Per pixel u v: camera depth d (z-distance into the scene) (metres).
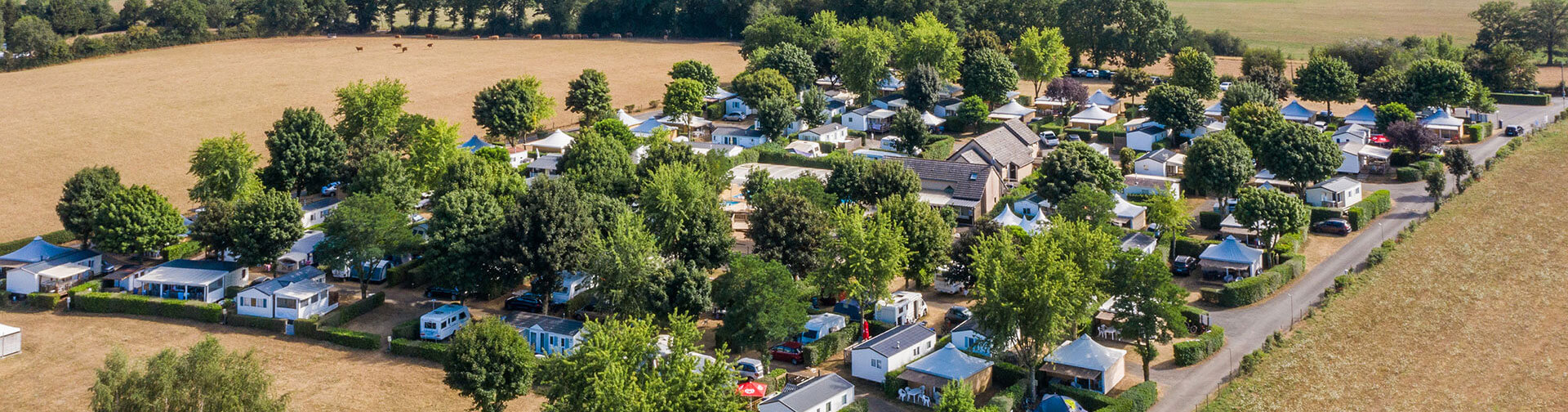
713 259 155.88
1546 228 181.38
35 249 173.25
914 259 154.38
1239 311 149.50
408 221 173.25
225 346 142.75
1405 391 125.75
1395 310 148.50
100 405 100.88
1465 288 156.00
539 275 148.50
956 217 189.75
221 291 161.00
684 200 157.88
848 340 141.25
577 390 104.38
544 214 148.12
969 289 152.75
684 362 104.19
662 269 141.12
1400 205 195.88
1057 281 119.69
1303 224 171.62
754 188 186.00
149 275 160.50
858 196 183.75
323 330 145.25
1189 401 122.88
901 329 136.88
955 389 107.62
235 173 188.88
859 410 119.38
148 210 173.00
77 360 139.25
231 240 168.12
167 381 101.12
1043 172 187.12
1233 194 184.38
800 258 150.00
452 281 150.12
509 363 117.88
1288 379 127.88
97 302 156.62
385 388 129.50
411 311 155.62
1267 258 165.12
